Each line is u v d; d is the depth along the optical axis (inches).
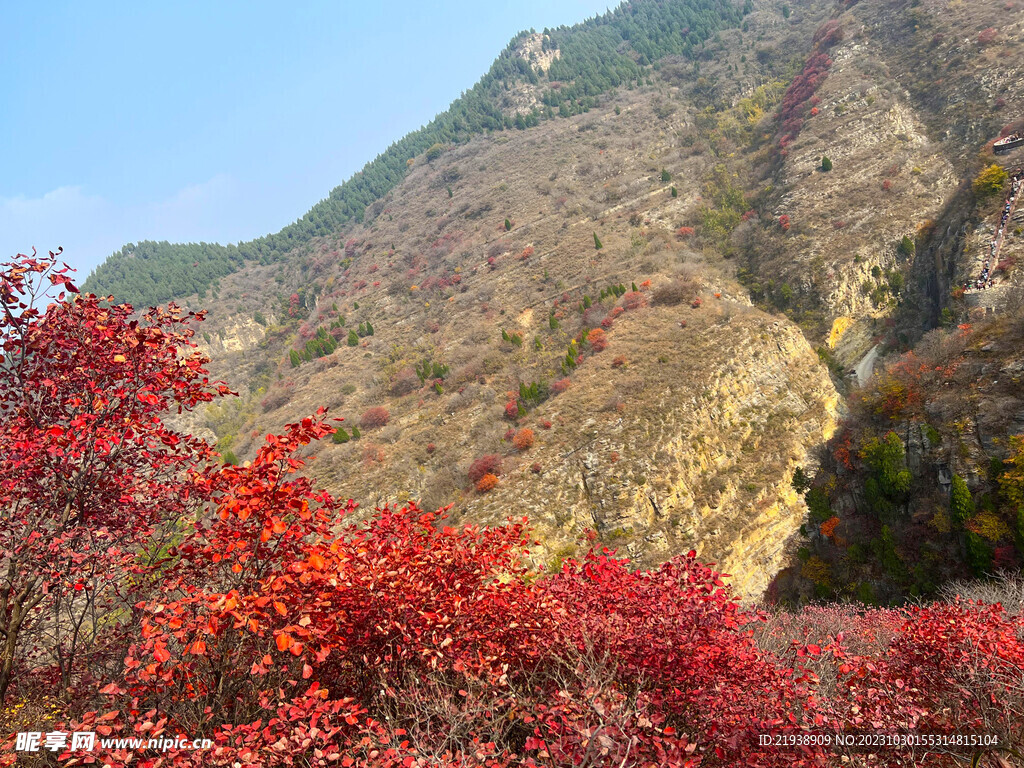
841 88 3846.0
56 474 263.0
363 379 3115.2
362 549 285.1
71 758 198.5
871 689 283.3
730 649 279.3
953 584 1075.3
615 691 226.1
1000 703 277.7
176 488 311.6
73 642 284.8
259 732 199.2
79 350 277.4
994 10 3558.1
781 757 237.6
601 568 339.9
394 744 216.5
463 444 2148.1
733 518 1630.2
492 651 285.4
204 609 249.1
